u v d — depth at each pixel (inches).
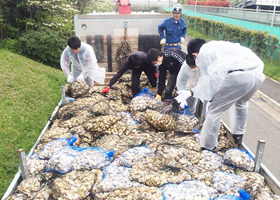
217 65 124.3
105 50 259.1
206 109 157.6
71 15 518.6
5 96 269.0
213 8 969.5
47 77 350.3
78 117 154.7
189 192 97.6
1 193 162.7
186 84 176.6
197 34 839.1
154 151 125.6
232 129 148.0
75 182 105.5
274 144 238.2
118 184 104.5
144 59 188.7
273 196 97.6
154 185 104.4
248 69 127.3
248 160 121.0
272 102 334.6
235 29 576.7
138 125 157.3
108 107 167.8
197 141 144.3
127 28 260.5
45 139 138.5
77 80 200.1
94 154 121.0
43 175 114.5
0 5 424.2
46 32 425.4
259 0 1062.4
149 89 206.4
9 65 345.7
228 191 103.1
